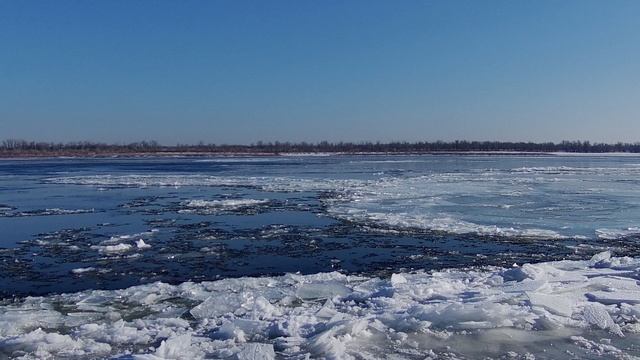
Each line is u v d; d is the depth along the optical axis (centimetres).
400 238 1605
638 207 2302
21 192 3161
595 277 950
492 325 725
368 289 982
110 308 909
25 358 668
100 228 1836
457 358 643
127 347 709
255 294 958
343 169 5759
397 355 651
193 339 716
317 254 1393
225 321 786
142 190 3275
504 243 1530
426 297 873
